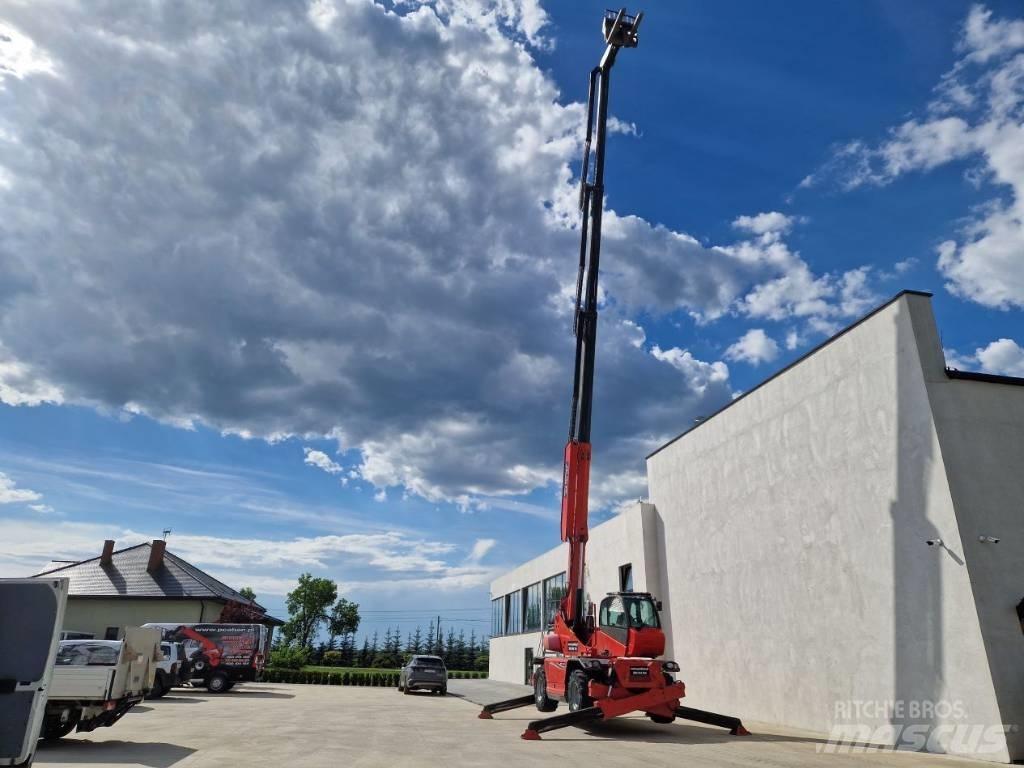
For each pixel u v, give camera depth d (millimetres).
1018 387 12188
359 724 14875
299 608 71125
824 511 14359
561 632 16359
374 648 84500
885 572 12531
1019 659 10469
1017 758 9938
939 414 11797
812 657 14352
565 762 9352
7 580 6230
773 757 10047
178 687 28031
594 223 17812
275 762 9000
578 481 16453
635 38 18094
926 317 12484
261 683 38219
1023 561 11086
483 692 29469
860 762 9688
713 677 18156
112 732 12117
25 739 5879
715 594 18422
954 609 11000
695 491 19969
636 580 22578
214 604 38688
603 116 18422
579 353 17156
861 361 13602
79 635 21312
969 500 11320
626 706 13055
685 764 9234
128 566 40000
